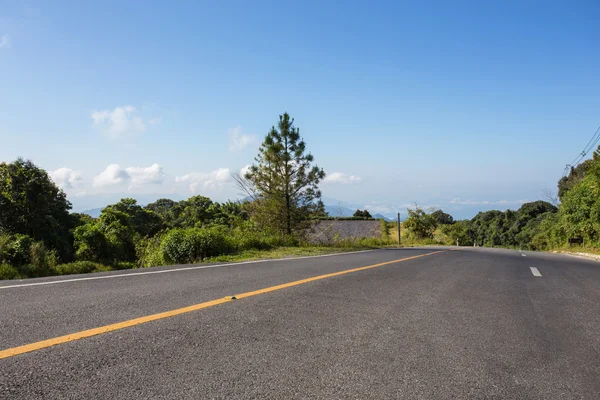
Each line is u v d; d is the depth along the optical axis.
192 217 61.88
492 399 2.29
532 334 3.74
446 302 5.06
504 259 13.51
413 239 49.22
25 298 4.41
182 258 12.48
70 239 35.69
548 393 2.42
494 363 2.90
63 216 40.12
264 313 4.01
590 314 4.78
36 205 31.14
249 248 15.14
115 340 2.98
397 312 4.34
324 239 21.88
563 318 4.50
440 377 2.57
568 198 32.72
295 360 2.73
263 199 21.28
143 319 3.60
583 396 2.40
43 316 3.62
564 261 14.65
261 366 2.59
